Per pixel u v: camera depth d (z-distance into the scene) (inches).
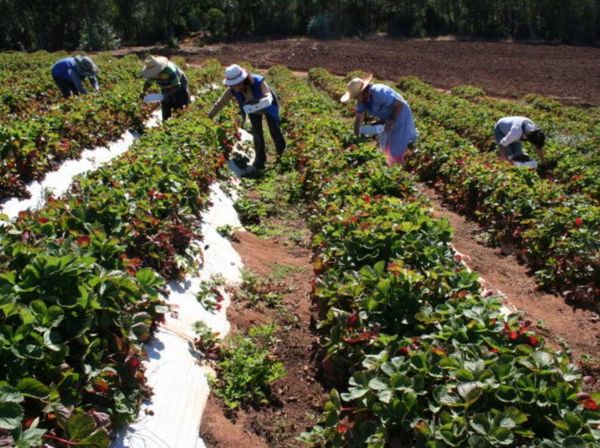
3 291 155.9
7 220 202.5
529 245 332.5
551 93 1079.0
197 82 837.8
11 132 334.6
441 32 2123.5
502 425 146.1
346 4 2138.3
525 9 1971.0
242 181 437.1
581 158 487.2
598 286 292.4
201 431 175.9
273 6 2092.8
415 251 233.5
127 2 1908.2
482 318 188.2
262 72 1311.5
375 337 189.9
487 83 1184.8
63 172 378.0
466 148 485.1
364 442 158.1
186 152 354.0
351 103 738.2
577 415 151.6
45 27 1811.0
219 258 282.7
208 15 1982.0
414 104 794.8
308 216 366.6
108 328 171.0
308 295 270.4
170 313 214.7
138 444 154.4
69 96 573.3
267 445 180.7
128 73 887.1
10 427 118.4
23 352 138.8
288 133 568.4
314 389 206.2
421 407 161.5
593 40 1886.1
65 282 163.8
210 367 205.6
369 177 346.3
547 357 169.0
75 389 143.1
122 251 205.0
